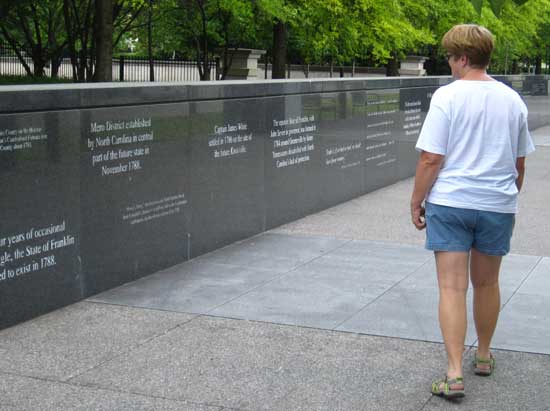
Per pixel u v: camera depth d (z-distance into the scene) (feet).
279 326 19.29
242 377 16.16
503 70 149.18
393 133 42.91
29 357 17.21
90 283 21.59
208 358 17.20
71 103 20.39
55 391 15.43
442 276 15.20
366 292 22.16
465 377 16.19
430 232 15.19
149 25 74.69
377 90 40.34
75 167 20.76
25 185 19.21
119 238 22.57
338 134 36.01
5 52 103.14
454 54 15.20
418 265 25.18
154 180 23.80
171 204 24.67
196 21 79.20
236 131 27.91
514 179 15.34
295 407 14.76
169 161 24.44
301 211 32.94
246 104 28.45
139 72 93.35
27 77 79.15
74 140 20.65
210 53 90.74
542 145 61.82
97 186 21.59
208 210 26.63
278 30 75.20
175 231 24.99
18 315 19.35
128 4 74.43
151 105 23.39
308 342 18.20
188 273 24.13
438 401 15.06
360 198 38.27
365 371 16.52
